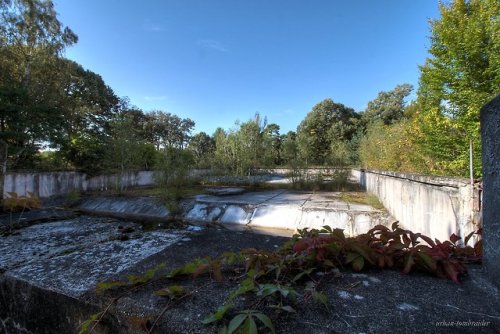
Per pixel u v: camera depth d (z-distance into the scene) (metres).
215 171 11.46
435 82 5.10
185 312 0.70
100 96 15.78
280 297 0.75
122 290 0.82
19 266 1.06
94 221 1.96
